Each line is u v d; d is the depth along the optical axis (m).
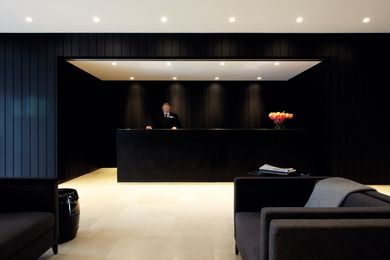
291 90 8.00
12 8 3.82
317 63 6.04
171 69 6.68
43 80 4.83
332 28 4.61
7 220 1.94
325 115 4.92
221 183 5.36
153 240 2.59
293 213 1.29
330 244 1.16
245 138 5.49
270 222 1.24
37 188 2.24
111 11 3.93
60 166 4.92
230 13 4.00
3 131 4.86
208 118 8.20
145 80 8.16
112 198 4.19
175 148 5.47
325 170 4.90
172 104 8.18
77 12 3.95
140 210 3.55
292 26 4.50
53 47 4.82
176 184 5.27
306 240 1.15
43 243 2.05
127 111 8.14
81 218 3.22
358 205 1.55
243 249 1.78
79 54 4.80
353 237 1.16
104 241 2.56
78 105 6.34
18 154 4.84
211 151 5.47
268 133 5.49
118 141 5.46
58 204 2.38
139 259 2.21
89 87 7.10
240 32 4.77
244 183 2.24
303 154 5.50
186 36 4.82
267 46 4.82
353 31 4.75
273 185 2.23
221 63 6.10
